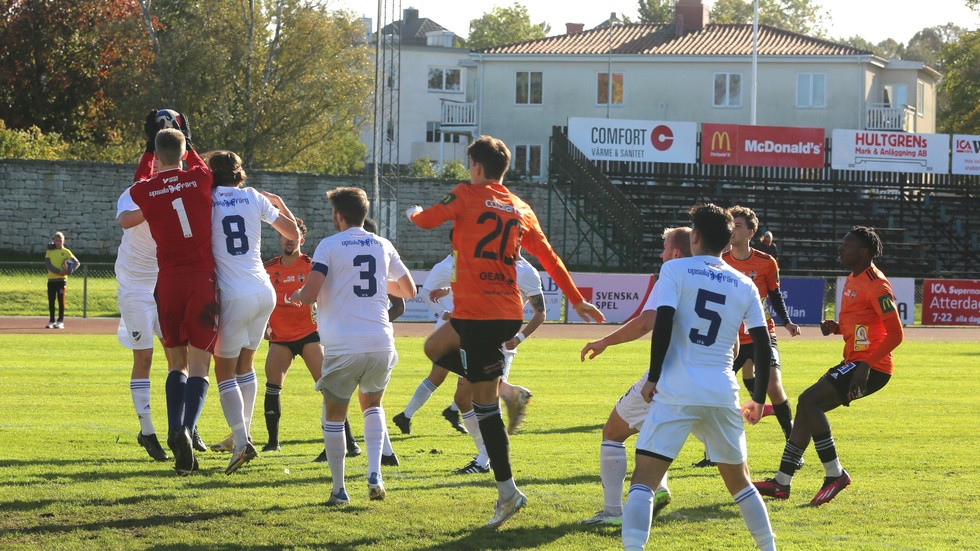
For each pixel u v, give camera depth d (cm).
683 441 641
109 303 3638
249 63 5938
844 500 909
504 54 6366
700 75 6250
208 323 870
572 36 6669
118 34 6144
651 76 6294
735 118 6238
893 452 1191
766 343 661
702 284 646
